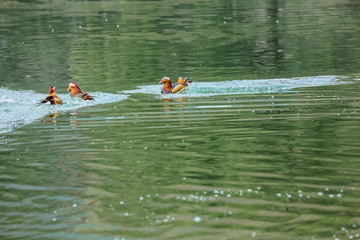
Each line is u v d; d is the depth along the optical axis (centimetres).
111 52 6969
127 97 4362
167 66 5931
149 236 1767
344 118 3341
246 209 1966
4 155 2755
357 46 6825
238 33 8381
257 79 4972
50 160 2644
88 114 3734
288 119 3366
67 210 1998
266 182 2242
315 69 5431
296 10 11706
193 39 7894
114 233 1798
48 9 13312
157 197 2103
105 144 2914
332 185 2191
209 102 4016
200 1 14388
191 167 2461
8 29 9619
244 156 2608
